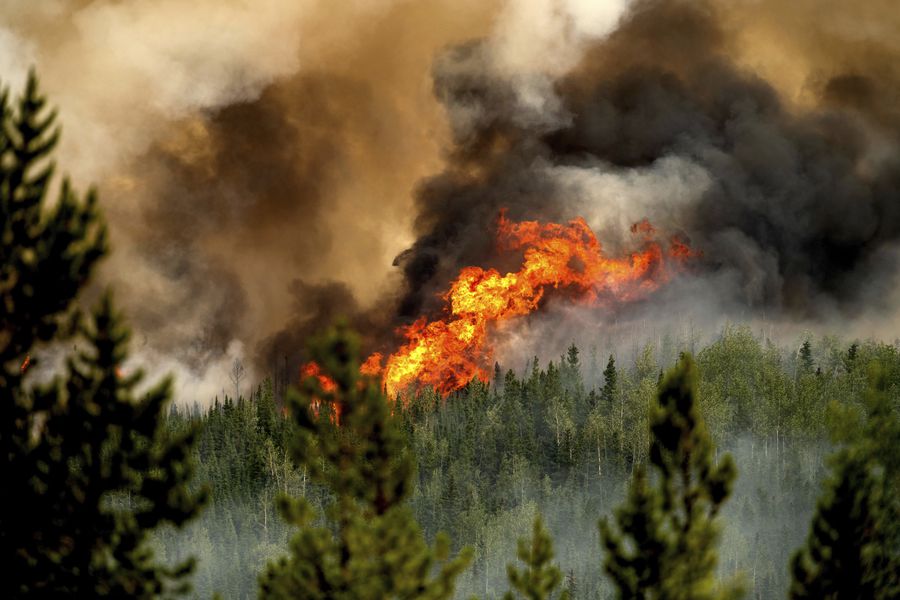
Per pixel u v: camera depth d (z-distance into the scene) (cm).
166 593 8262
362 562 11119
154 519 8106
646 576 12419
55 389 8025
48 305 7950
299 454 11131
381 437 11212
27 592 7931
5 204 7931
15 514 7850
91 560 8062
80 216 8188
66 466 8031
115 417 8050
